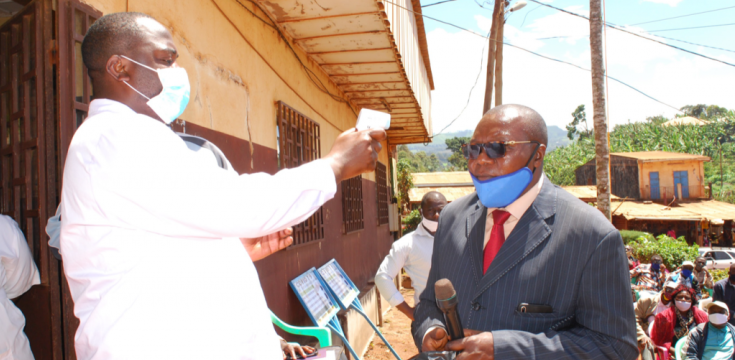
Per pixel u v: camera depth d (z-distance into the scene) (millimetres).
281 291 4570
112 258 1057
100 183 1031
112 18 1259
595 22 8805
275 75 4938
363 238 8820
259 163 4426
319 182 1111
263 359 1210
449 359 1419
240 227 1032
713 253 17672
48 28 2256
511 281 1571
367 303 7441
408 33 7285
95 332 1042
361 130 1247
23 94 2357
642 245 13164
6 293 2150
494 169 1612
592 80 8852
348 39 5418
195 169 1050
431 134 13195
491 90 10445
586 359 1412
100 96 1284
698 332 4508
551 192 1668
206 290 1117
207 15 3525
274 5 4473
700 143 52969
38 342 2293
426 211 3797
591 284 1480
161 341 1043
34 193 2355
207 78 3471
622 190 32281
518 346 1413
